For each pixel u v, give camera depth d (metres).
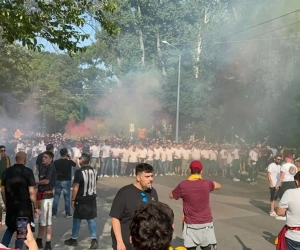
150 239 2.29
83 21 8.25
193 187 6.68
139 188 5.08
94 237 8.17
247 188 19.17
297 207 5.88
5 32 7.94
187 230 6.71
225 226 10.59
